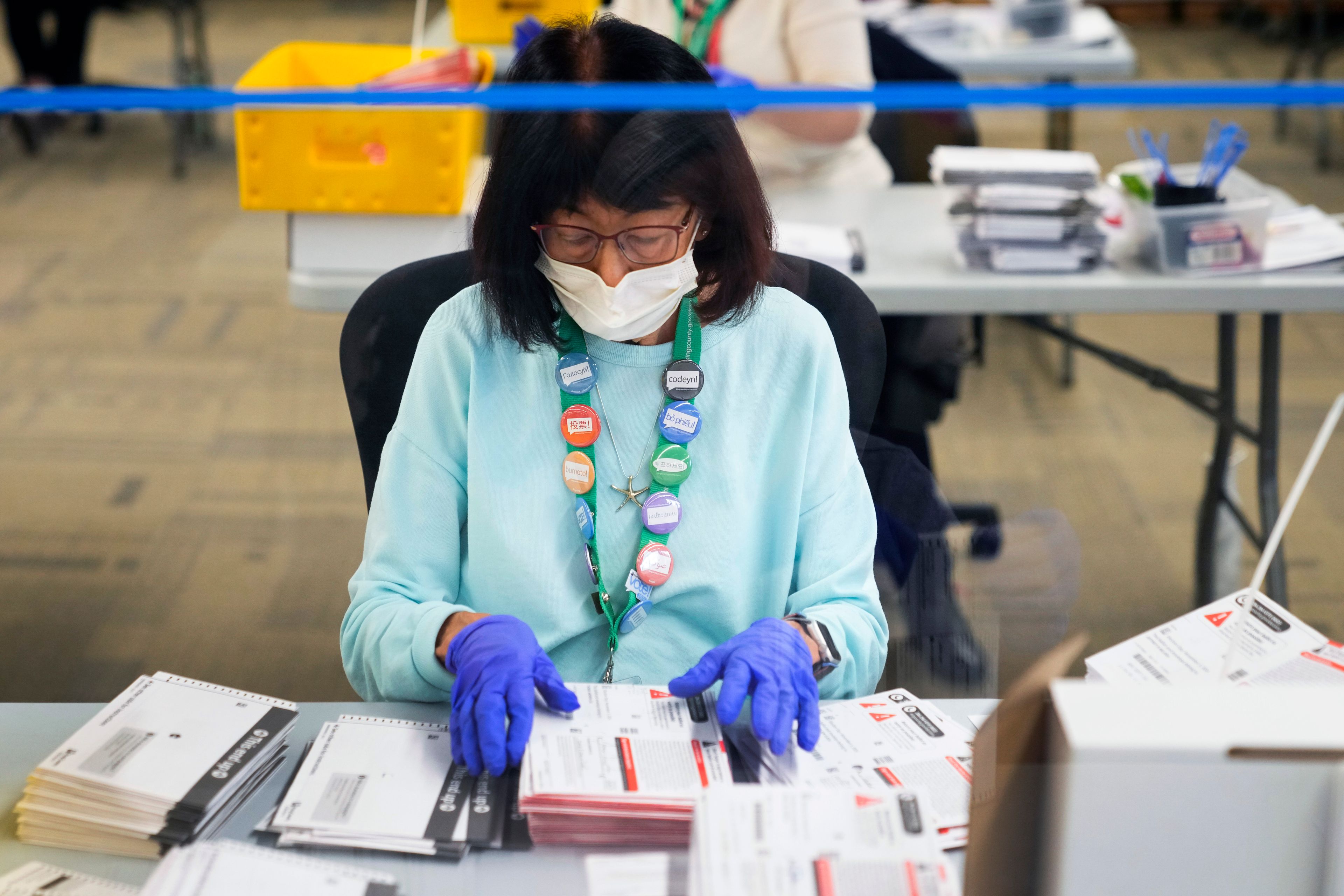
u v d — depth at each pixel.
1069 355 2.31
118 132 2.46
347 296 1.52
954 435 2.01
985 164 1.74
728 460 1.01
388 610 0.97
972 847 0.60
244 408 2.28
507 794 0.77
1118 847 0.52
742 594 1.02
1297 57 2.63
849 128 1.81
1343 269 1.76
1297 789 0.50
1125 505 1.90
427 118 1.42
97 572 1.68
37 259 2.64
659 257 0.94
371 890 0.69
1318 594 1.54
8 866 0.71
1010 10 2.87
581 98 0.91
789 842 0.64
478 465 1.01
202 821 0.73
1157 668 0.86
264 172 1.47
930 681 0.96
